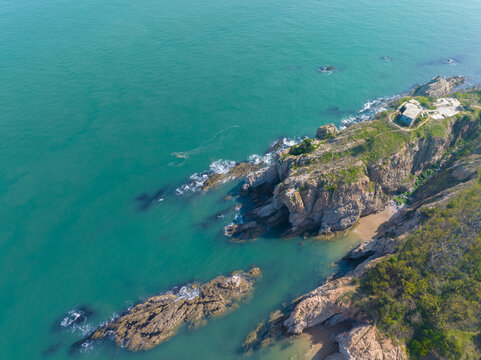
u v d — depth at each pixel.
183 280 76.12
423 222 71.44
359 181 79.50
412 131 87.38
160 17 180.62
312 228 85.25
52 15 184.12
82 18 180.75
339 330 63.44
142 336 66.44
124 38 161.12
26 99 123.56
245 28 169.00
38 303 71.75
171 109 121.88
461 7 190.00
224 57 148.12
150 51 151.75
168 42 158.12
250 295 72.56
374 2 194.38
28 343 66.00
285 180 82.62
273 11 184.88
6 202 90.50
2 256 79.38
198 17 179.88
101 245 82.69
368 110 121.19
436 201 76.31
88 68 140.38
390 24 172.88
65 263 78.75
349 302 61.78
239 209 90.81
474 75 136.88
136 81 134.12
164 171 101.00
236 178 98.69
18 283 74.75
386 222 84.69
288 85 133.50
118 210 90.56
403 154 84.56
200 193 95.19
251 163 102.50
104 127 114.25
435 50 153.12
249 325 67.56
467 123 94.19
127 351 64.88
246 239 84.00
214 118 118.69
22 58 146.00
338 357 58.38
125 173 100.12
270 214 86.31
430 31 167.25
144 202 92.75
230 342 65.19
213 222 88.06
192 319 68.69
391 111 96.19
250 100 126.25
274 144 109.19
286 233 84.44
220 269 78.06
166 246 82.88
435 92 119.81
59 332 67.62
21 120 115.00
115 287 74.75
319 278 75.06
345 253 79.38
